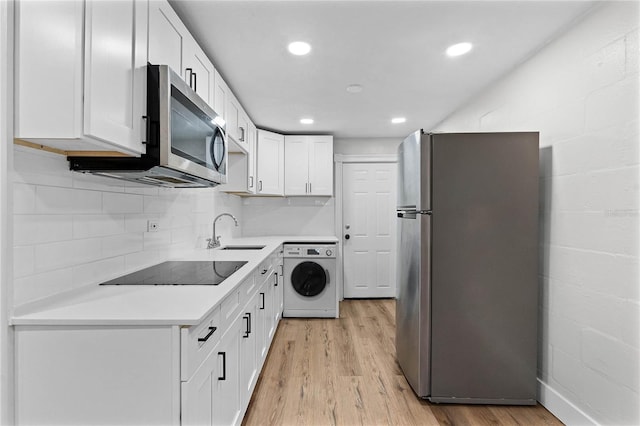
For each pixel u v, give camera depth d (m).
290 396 2.16
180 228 2.46
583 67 1.80
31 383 1.08
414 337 2.16
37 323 1.07
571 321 1.89
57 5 1.01
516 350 2.07
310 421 1.91
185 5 1.68
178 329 1.06
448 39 2.03
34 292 1.20
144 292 1.36
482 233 2.05
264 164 3.93
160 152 1.31
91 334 1.07
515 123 2.42
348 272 4.65
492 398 2.08
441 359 2.08
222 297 1.30
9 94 1.03
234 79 2.60
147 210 1.99
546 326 2.09
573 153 1.88
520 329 2.07
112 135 1.12
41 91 1.03
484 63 2.36
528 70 2.26
